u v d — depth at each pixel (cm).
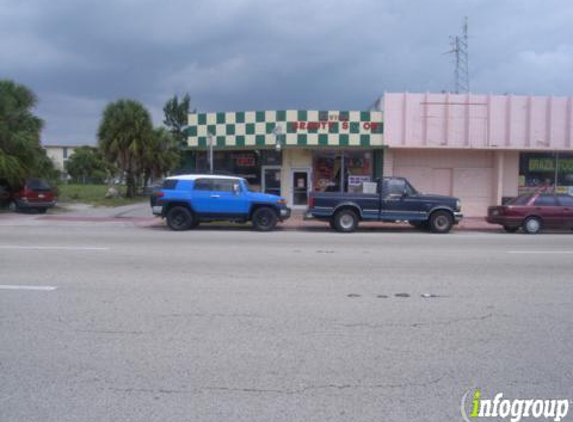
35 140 2283
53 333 505
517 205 1675
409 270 888
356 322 559
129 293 679
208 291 698
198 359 443
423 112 2042
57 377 402
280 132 2011
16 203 2167
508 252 1142
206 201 1596
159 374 410
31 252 1042
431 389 391
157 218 1961
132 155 3117
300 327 538
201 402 363
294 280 783
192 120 2164
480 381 407
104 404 358
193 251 1092
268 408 355
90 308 599
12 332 507
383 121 2047
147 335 504
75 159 6950
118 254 1030
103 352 456
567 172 2136
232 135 2120
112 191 3241
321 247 1201
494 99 2042
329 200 1620
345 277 814
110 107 3061
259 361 440
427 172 2119
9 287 705
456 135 2044
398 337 510
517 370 430
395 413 352
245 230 1652
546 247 1248
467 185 2125
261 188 2192
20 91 2398
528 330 539
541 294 707
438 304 644
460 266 937
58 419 336
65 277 780
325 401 368
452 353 467
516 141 2047
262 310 602
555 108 2044
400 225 1905
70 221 1859
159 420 337
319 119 2061
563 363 447
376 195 1628
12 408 350
